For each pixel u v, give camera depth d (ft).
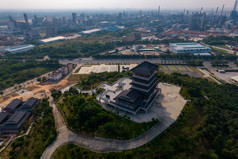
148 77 396.57
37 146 346.33
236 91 576.20
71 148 332.19
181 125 372.17
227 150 307.99
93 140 348.18
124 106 422.00
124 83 579.07
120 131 349.82
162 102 471.62
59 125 410.52
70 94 541.75
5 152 350.23
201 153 305.32
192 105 455.22
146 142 330.34
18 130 420.77
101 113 391.45
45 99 534.37
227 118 403.13
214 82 646.74
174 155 294.46
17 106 520.42
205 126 371.97
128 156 294.66
